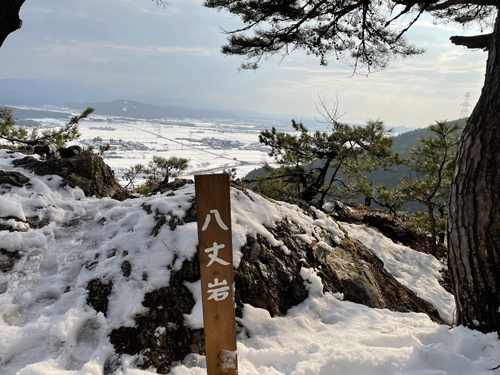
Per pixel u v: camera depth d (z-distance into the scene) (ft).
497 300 6.32
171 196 10.39
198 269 8.02
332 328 7.93
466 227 6.68
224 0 17.13
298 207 12.64
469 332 6.64
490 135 6.40
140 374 5.93
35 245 8.30
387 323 8.09
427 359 6.15
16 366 5.73
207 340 5.48
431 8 13.37
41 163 11.92
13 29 11.78
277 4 17.07
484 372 5.65
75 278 7.74
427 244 22.79
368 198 27.37
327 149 27.20
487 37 9.92
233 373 5.55
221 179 5.32
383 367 6.03
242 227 9.56
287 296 8.84
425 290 14.73
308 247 10.37
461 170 6.93
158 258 8.02
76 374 5.67
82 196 11.29
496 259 6.29
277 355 6.70
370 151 25.57
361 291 9.95
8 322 6.52
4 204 9.03
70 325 6.34
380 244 19.19
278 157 29.48
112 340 6.57
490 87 6.80
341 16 16.65
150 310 7.18
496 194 6.23
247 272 8.52
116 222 9.51
